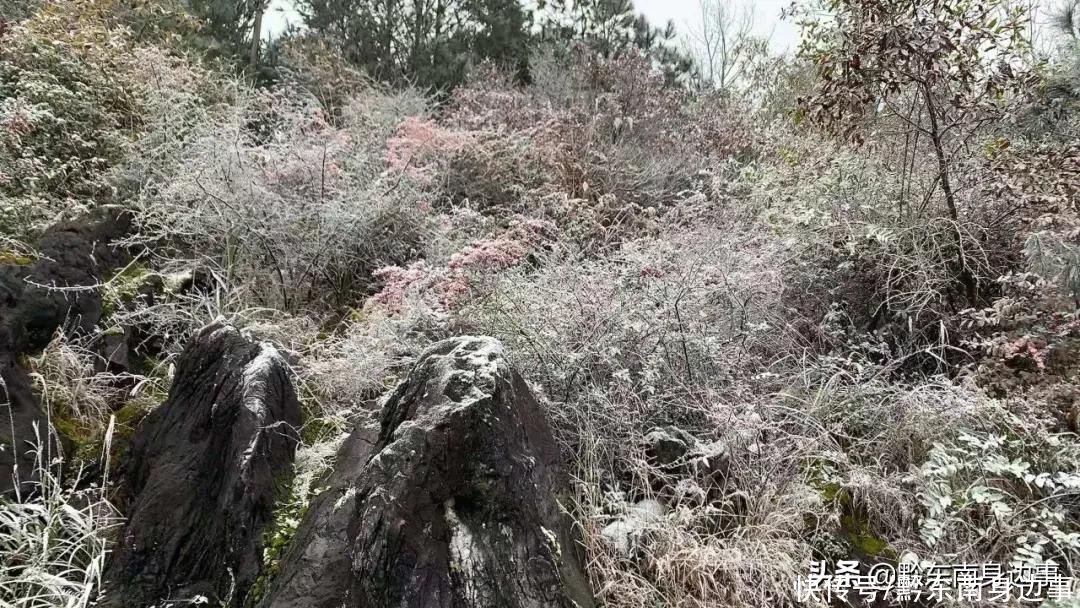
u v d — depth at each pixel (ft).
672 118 22.88
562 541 7.48
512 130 20.18
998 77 12.15
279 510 7.79
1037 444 9.25
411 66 30.14
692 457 9.24
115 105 17.21
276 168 15.14
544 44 29.22
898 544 8.78
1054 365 10.32
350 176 15.96
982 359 11.10
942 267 12.53
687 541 8.07
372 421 8.85
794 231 13.43
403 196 15.55
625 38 31.83
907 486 9.43
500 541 6.68
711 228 14.51
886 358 12.21
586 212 16.02
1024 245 11.85
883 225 12.74
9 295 9.45
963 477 9.22
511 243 12.71
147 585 7.30
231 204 13.57
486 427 6.93
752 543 8.12
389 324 11.35
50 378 9.72
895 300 12.64
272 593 6.64
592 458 9.04
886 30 11.65
